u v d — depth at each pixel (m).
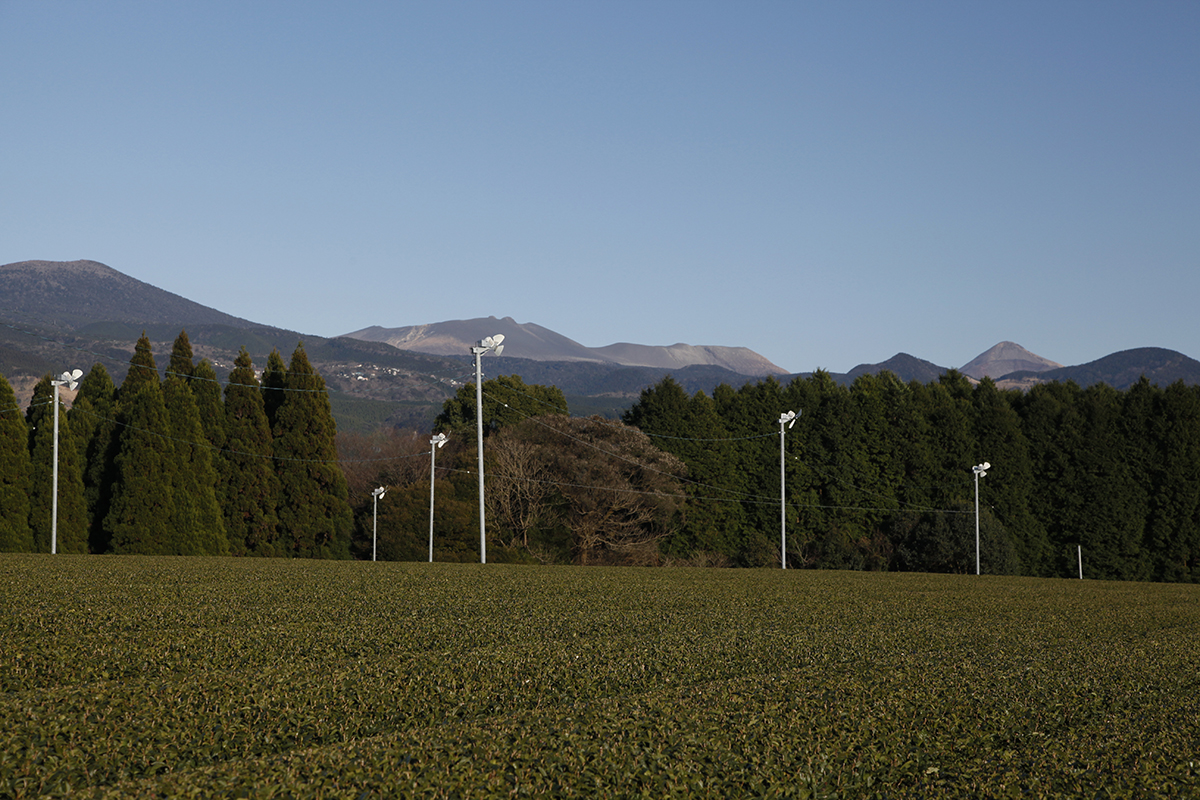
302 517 52.53
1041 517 63.25
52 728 7.39
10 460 46.44
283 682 9.27
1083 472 62.09
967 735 8.20
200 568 23.80
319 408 54.03
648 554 57.59
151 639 11.88
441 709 8.88
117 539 46.09
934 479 63.84
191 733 7.62
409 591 19.83
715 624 16.23
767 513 64.06
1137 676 11.70
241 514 51.28
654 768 6.64
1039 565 62.75
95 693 8.50
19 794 6.23
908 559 58.88
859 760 7.22
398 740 7.12
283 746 7.67
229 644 11.91
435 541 53.75
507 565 31.55
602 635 14.25
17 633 11.97
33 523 46.78
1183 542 60.19
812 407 65.31
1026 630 16.97
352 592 19.11
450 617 15.77
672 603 19.80
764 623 16.64
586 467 54.97
